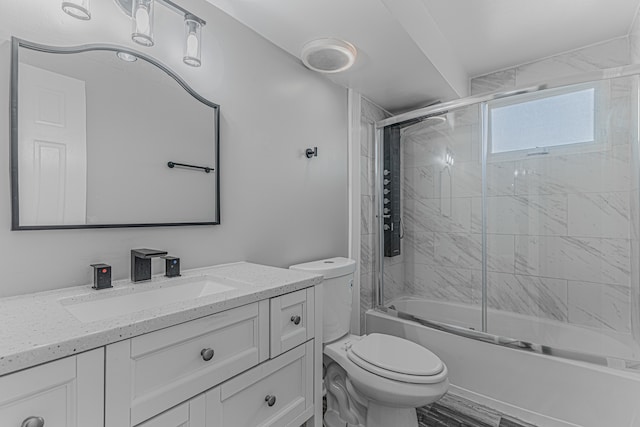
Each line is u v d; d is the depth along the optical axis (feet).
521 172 7.72
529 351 5.95
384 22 5.12
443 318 8.55
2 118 3.05
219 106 4.91
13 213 3.09
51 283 3.34
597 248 6.98
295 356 4.02
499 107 7.88
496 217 8.09
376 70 6.82
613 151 6.64
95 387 2.28
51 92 3.33
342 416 5.44
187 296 4.04
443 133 8.70
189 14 4.19
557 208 7.38
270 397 3.65
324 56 5.80
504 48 7.84
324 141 7.11
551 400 5.62
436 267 8.94
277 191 5.92
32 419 1.99
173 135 4.35
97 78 3.66
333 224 7.39
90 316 3.20
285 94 6.12
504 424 5.71
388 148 8.89
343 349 5.40
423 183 9.08
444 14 6.53
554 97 7.22
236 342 3.30
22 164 3.15
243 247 5.28
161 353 2.67
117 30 3.86
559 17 6.64
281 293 3.80
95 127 3.63
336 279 5.76
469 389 6.54
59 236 3.39
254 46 5.50
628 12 6.48
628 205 6.59
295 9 4.81
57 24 3.39
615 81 6.41
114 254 3.80
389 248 8.79
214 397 3.08
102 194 3.68
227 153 5.04
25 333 2.24
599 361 5.45
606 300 6.90
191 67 4.57
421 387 4.34
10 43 3.10
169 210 4.30
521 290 7.81
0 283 3.04
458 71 8.27
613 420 5.08
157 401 2.62
